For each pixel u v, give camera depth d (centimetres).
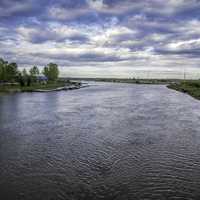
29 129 2314
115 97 5816
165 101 4791
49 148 1725
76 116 3058
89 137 2022
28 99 5284
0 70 8831
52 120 2780
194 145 1780
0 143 1841
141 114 3175
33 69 11106
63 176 1269
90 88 10956
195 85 9431
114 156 1560
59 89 9119
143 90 9088
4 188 1145
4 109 3666
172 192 1112
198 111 3409
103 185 1175
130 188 1146
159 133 2130
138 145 1786
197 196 1080
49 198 1062
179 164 1429
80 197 1071
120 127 2392
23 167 1382
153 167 1386
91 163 1445
